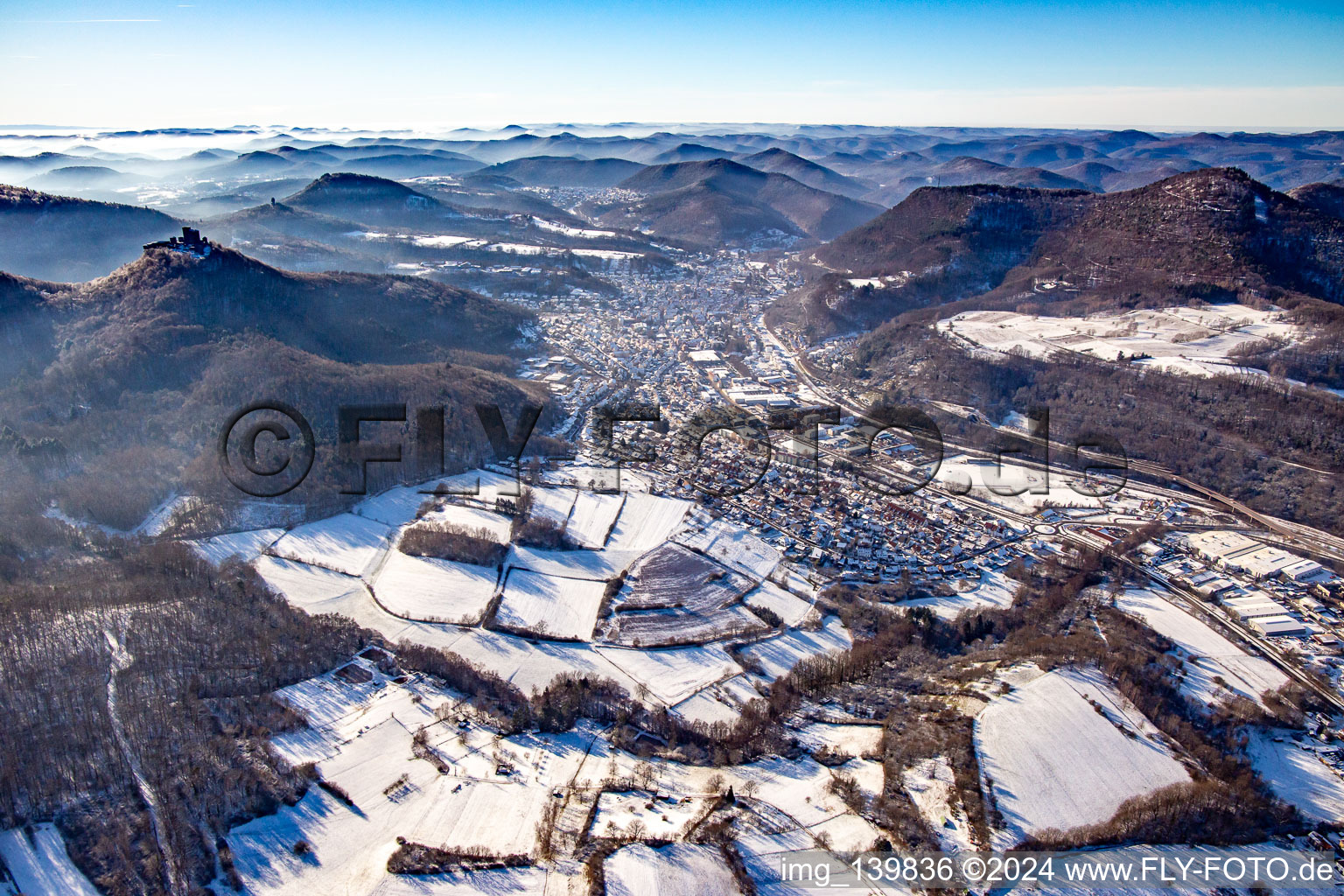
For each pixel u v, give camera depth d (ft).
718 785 609.42
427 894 516.73
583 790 604.49
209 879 528.63
